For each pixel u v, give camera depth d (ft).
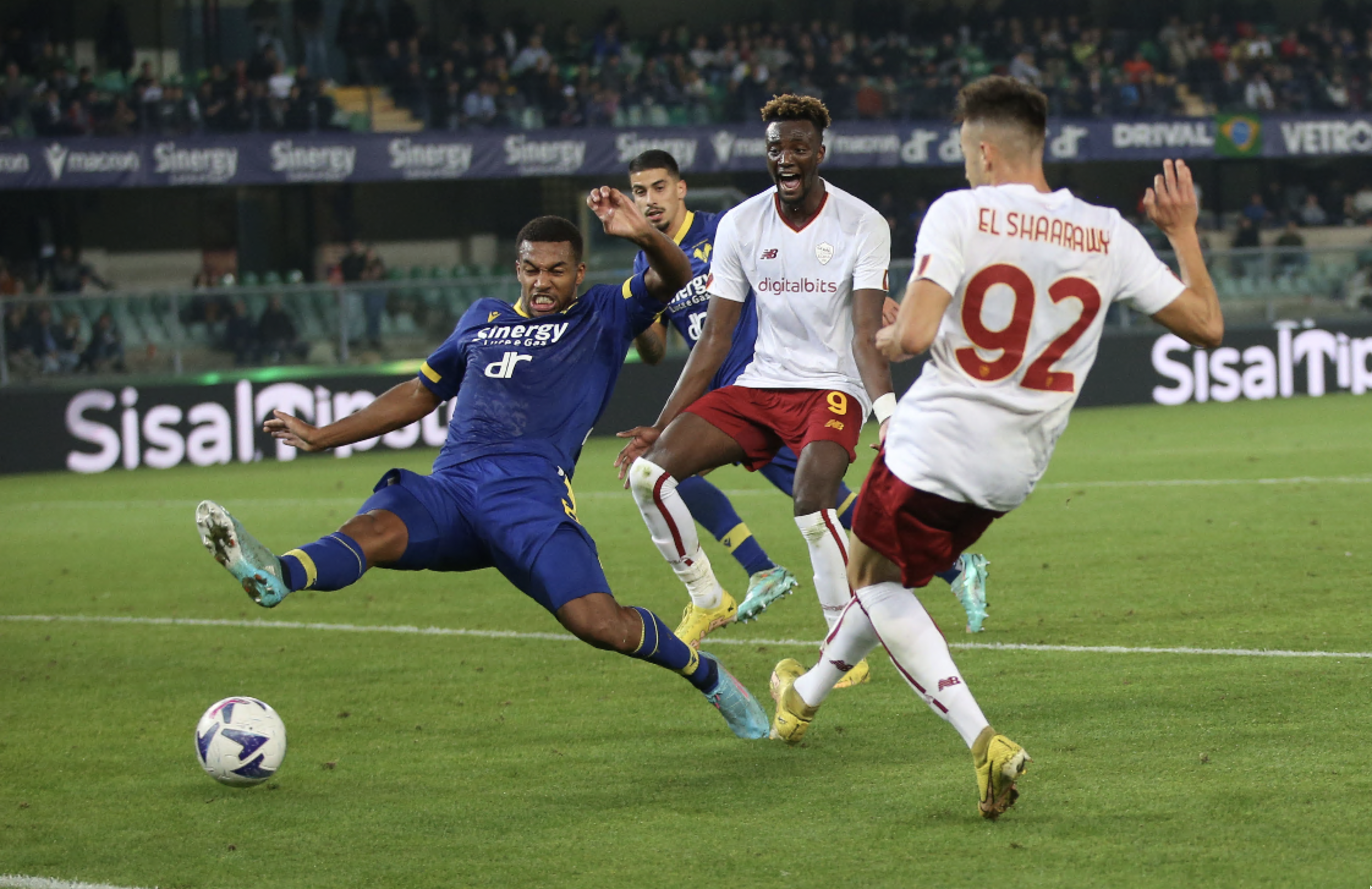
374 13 268.41
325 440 50.96
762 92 265.75
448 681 62.13
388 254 278.46
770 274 58.08
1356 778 41.88
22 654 72.23
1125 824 38.91
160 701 60.59
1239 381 217.36
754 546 67.77
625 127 253.44
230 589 91.81
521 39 281.13
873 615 41.29
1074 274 38.17
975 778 43.98
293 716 56.80
